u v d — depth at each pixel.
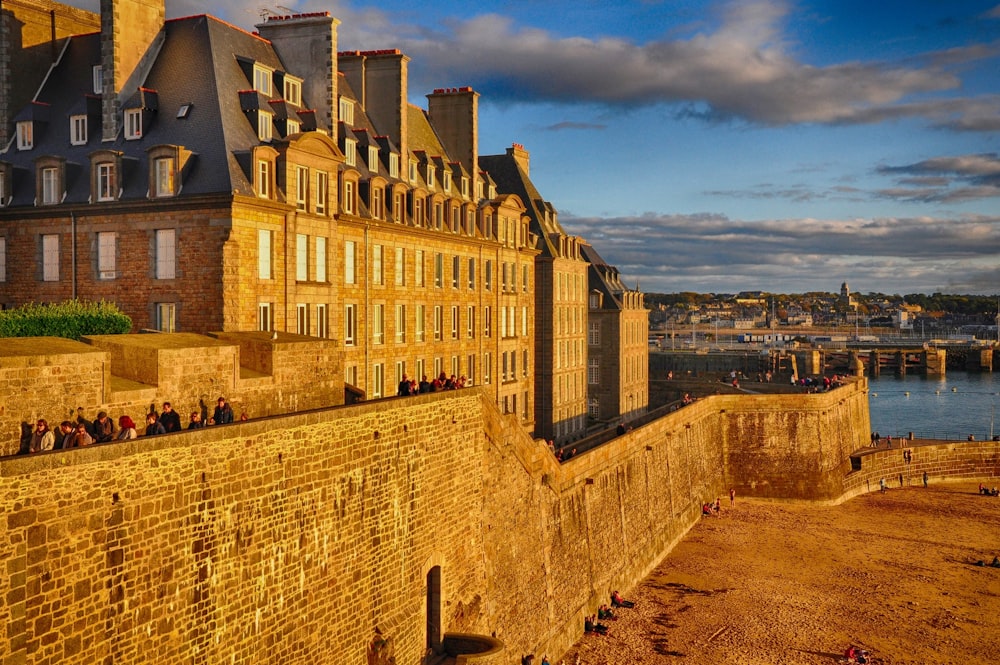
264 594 22.62
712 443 76.81
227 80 42.03
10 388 20.08
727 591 54.25
